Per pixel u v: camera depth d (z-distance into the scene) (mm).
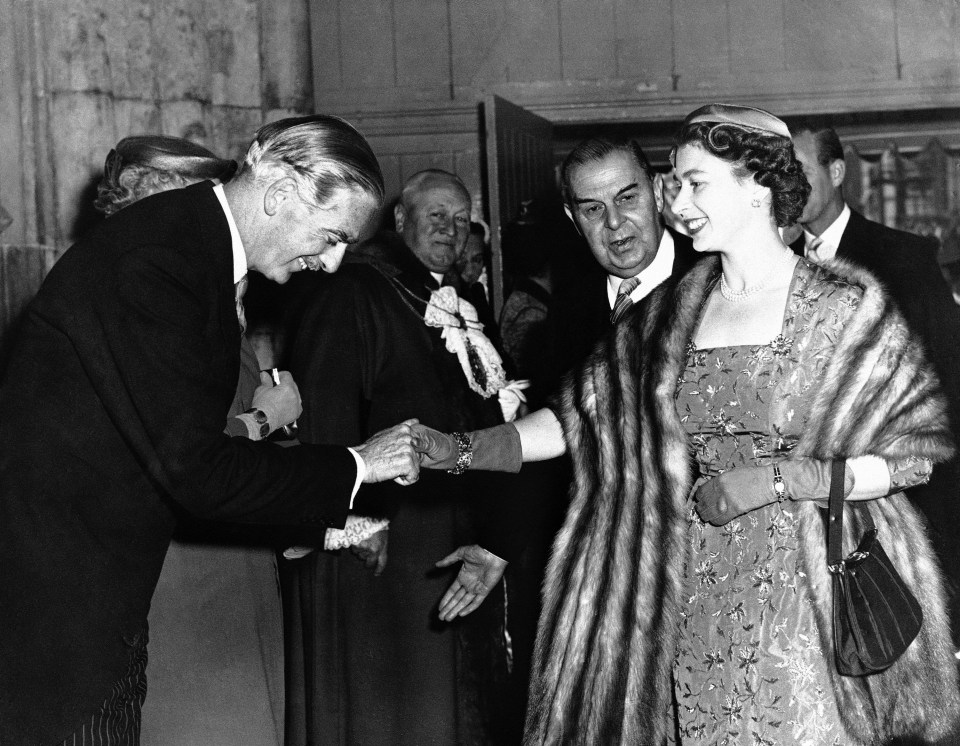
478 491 3164
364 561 3357
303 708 3428
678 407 2533
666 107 6953
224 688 2615
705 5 6887
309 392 3383
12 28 4547
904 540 2426
